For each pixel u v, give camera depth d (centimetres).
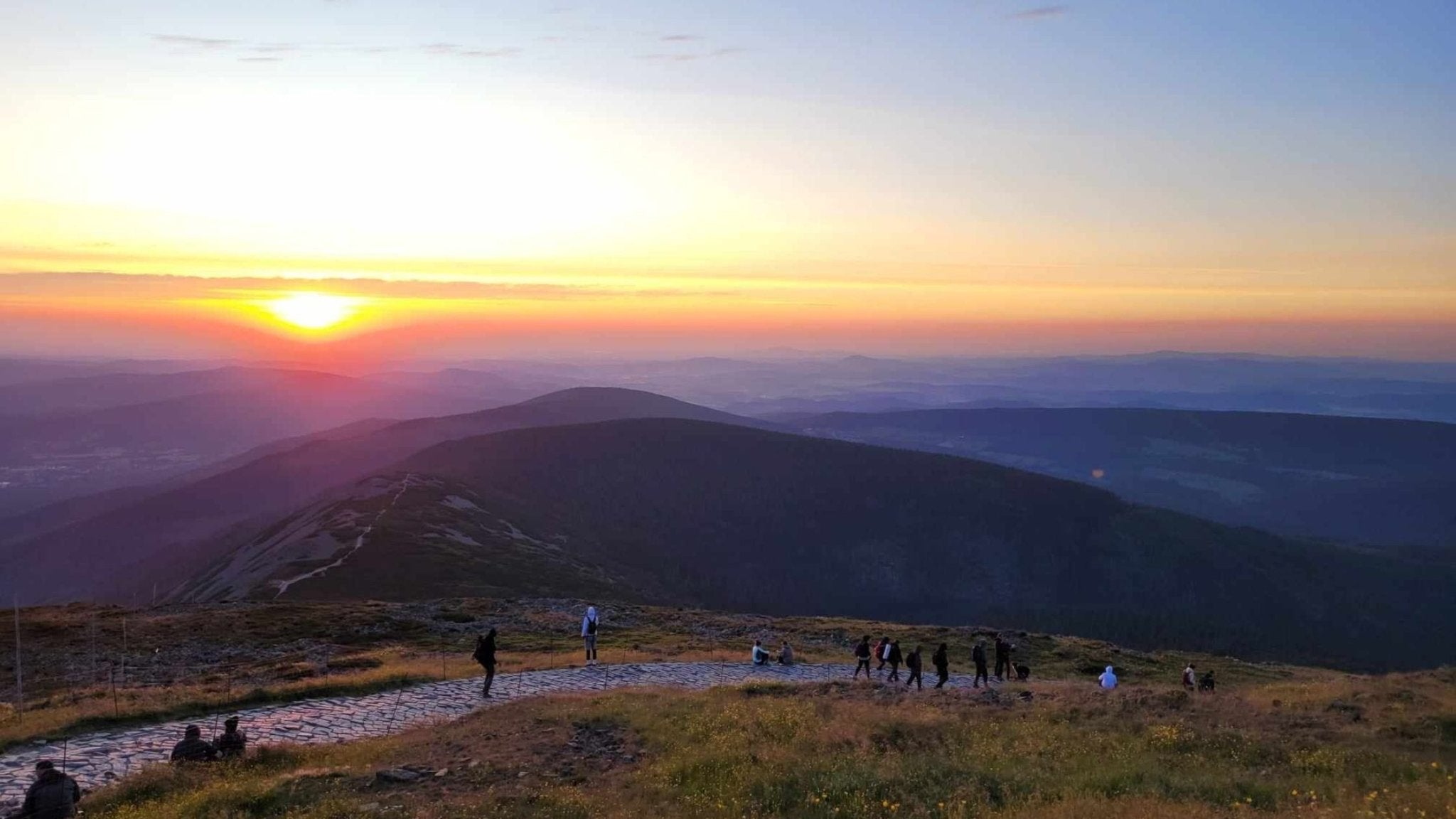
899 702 2478
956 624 17350
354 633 4778
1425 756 1869
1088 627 16700
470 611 5575
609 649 4212
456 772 1759
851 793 1538
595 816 1452
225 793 1602
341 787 1655
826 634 5334
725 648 4391
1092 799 1469
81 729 2428
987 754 1811
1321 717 2347
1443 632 16950
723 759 1756
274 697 2823
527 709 2350
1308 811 1390
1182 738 1967
